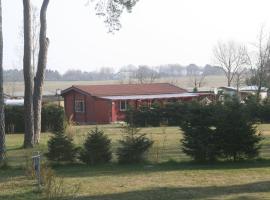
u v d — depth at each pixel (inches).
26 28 1077.1
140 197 435.5
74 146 699.4
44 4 1141.7
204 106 692.7
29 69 1081.4
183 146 724.0
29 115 1076.5
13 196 428.1
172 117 1931.6
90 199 425.1
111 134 1358.3
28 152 876.0
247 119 682.8
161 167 642.2
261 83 2613.2
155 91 2447.1
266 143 979.3
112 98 2297.0
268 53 2672.2
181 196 438.3
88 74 7071.9
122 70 5167.3
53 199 402.9
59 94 2536.9
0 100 690.8
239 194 444.1
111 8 1040.2
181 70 6505.9
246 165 649.0
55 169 639.1
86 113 2354.8
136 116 1937.7
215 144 675.4
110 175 572.1
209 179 531.5
